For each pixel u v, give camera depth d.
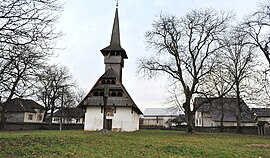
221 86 49.06
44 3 15.20
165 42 39.16
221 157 12.91
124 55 54.12
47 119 91.19
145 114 121.94
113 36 54.81
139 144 17.80
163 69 39.41
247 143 21.73
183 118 98.19
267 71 33.44
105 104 32.59
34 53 15.46
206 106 81.94
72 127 66.25
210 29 37.28
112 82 48.97
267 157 13.16
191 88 38.91
